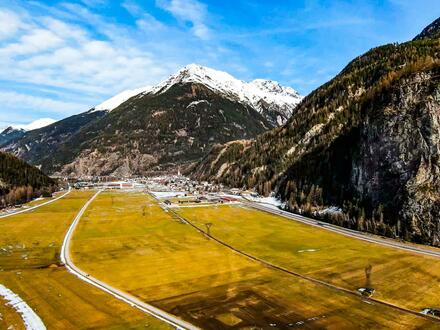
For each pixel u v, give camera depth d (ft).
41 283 313.32
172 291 297.74
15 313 256.93
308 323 243.19
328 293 293.02
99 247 433.48
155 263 372.58
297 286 307.99
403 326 239.09
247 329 234.79
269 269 353.31
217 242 458.09
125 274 338.75
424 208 459.73
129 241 461.37
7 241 456.45
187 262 375.86
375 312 259.19
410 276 328.70
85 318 249.34
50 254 401.90
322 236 484.74
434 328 236.02
